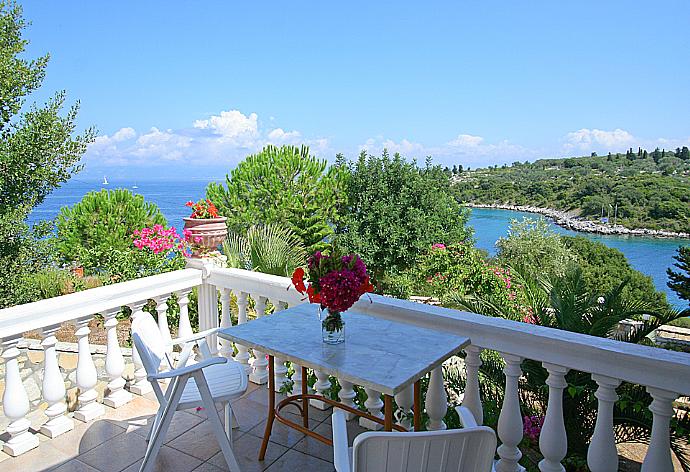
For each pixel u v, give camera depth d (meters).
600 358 1.79
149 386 3.32
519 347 2.04
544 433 1.99
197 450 2.57
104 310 3.01
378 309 2.54
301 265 7.93
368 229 15.27
